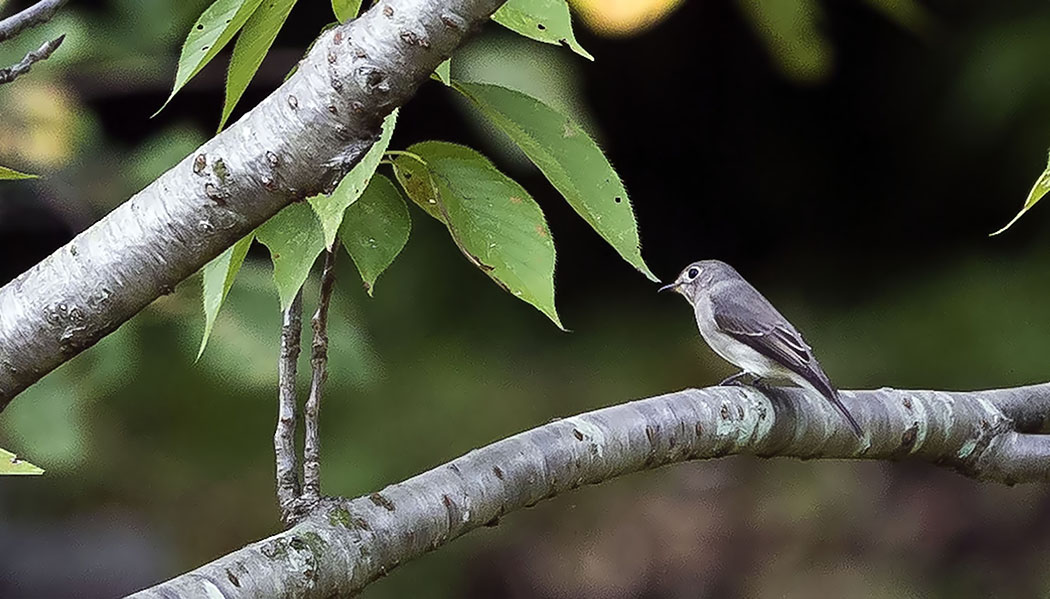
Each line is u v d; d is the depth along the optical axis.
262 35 3.18
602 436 4.25
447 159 3.71
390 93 2.86
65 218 7.42
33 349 3.13
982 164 13.84
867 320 13.55
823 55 5.99
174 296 6.59
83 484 11.50
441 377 12.41
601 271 14.57
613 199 3.61
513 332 13.33
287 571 3.35
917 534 11.81
